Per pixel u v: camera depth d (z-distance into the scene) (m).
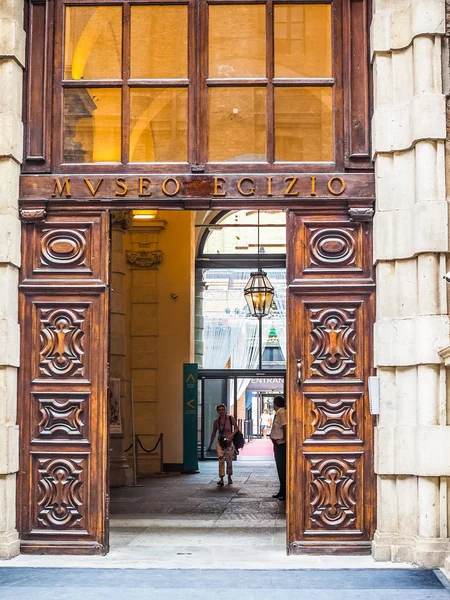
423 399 8.61
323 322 9.20
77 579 8.05
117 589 7.64
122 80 9.58
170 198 9.37
